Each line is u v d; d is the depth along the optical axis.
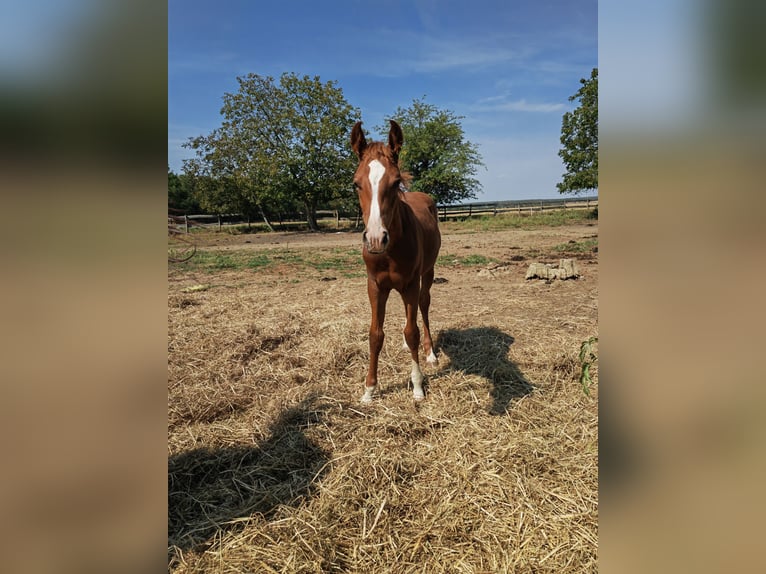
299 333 4.76
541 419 2.99
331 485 2.39
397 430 2.89
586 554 1.91
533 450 2.62
